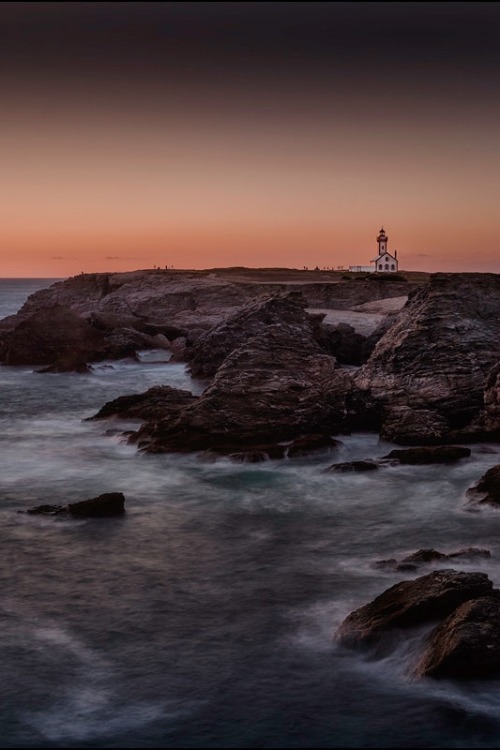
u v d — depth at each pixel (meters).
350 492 24.84
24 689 13.03
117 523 21.89
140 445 30.67
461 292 35.88
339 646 14.23
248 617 15.66
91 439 33.00
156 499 24.39
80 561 18.94
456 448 27.78
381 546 19.89
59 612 16.02
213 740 11.66
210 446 29.58
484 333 34.38
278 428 30.52
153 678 13.37
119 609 16.14
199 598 16.64
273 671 13.51
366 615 14.55
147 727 11.98
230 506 23.58
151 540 20.44
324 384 32.66
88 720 12.16
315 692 12.82
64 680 13.31
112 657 14.09
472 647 12.60
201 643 14.58
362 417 32.41
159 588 17.23
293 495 24.62
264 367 32.94
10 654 14.18
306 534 20.92
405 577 17.45
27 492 25.47
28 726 12.00
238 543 20.23
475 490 23.55
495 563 17.80
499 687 12.51
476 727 11.75
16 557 19.17
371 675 13.27
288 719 12.14
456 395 32.16
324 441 29.25
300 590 16.95
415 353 33.88
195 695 12.84
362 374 34.50
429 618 13.94
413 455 27.64
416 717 12.05
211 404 30.83
